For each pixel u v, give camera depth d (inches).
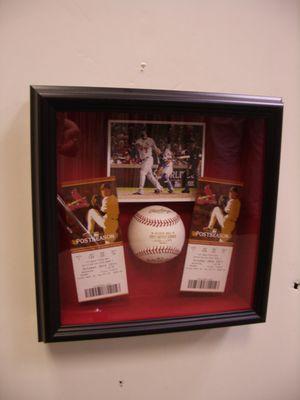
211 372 21.7
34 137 15.8
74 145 17.1
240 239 19.8
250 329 21.9
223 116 17.6
